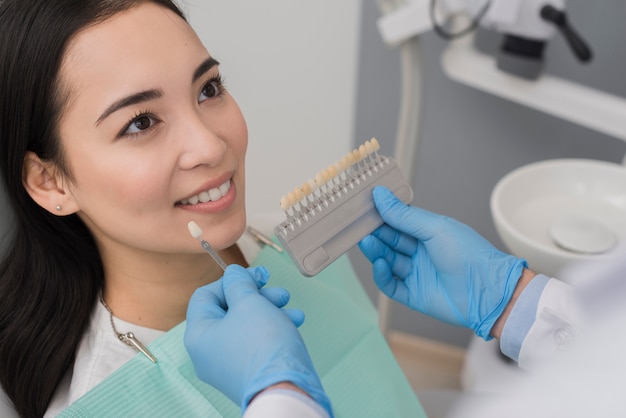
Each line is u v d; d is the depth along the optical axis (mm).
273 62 1577
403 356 1952
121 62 738
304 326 928
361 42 1575
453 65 1254
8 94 784
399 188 825
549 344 749
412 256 882
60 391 937
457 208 1739
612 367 450
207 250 725
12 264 922
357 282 1150
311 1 1518
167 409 768
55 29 742
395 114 1654
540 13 1118
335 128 1688
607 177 1144
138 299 908
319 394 562
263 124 1641
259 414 533
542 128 1550
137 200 776
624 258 505
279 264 976
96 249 930
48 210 853
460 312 842
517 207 1125
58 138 784
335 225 765
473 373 1377
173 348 792
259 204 1715
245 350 617
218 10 1490
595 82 1441
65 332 920
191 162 770
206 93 823
